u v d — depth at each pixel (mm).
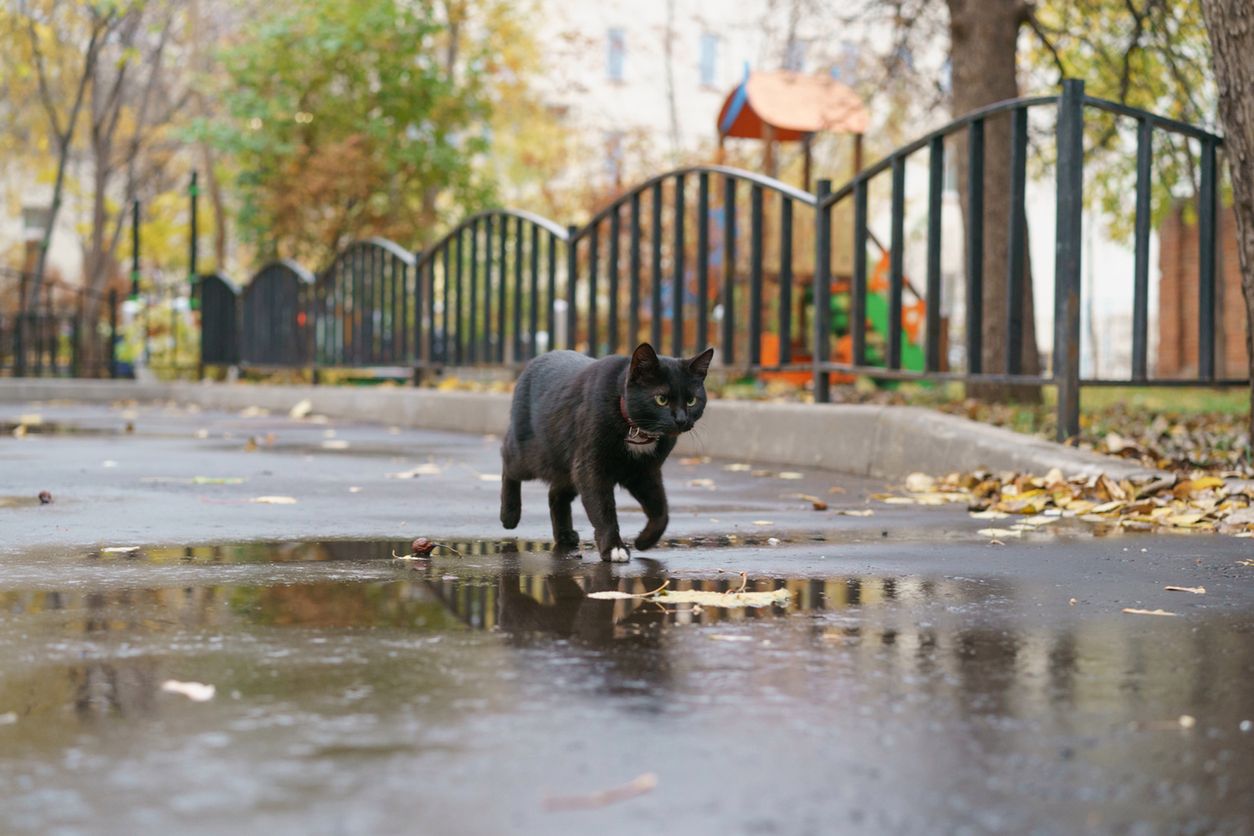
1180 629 3855
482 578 4711
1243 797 2357
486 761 2504
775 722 2807
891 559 5207
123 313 29281
